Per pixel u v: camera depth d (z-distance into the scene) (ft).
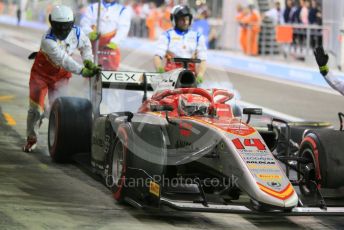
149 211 43.37
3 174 50.93
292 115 86.84
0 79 106.22
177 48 63.72
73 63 53.57
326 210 39.29
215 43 168.96
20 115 76.38
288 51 142.10
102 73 53.67
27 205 43.14
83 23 78.13
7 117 74.54
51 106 56.13
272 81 122.83
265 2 162.50
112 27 77.51
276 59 145.38
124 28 77.97
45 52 54.80
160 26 189.47
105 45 77.61
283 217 44.04
